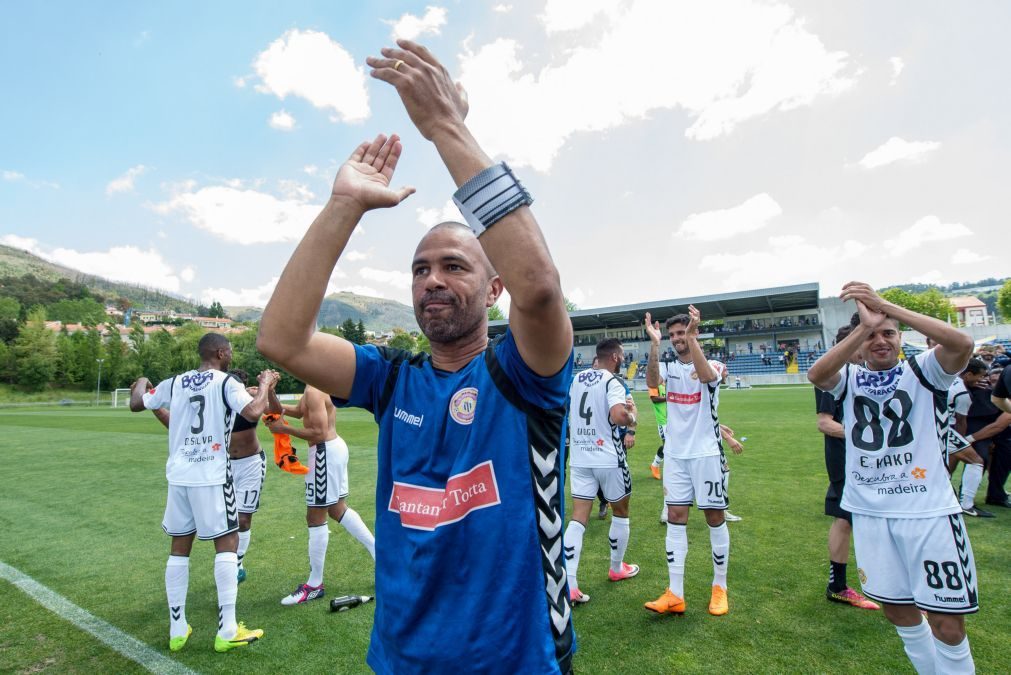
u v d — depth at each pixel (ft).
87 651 11.37
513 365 4.12
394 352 5.00
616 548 14.66
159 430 63.41
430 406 4.36
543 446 4.17
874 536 9.06
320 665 10.63
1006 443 20.81
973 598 8.21
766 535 17.83
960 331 8.26
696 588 13.92
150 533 20.70
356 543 18.85
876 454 9.18
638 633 11.54
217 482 11.87
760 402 74.38
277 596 14.28
